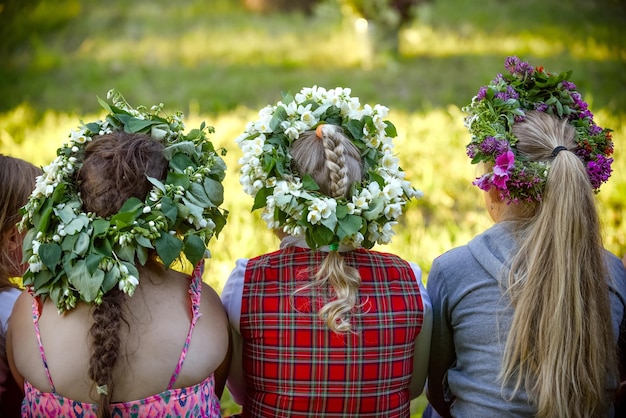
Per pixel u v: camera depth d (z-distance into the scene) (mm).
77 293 1814
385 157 2068
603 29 8727
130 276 1751
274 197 1923
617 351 2203
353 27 8828
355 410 1957
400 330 1988
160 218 1798
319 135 1956
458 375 2094
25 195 2197
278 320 1957
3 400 2066
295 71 7613
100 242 1779
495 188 2102
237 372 2168
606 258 2172
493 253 2062
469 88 6992
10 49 8242
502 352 1996
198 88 7027
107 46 8461
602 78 6977
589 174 2082
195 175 1906
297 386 1943
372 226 1957
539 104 2170
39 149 5230
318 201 1890
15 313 1920
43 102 6594
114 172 1840
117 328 1740
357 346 1946
